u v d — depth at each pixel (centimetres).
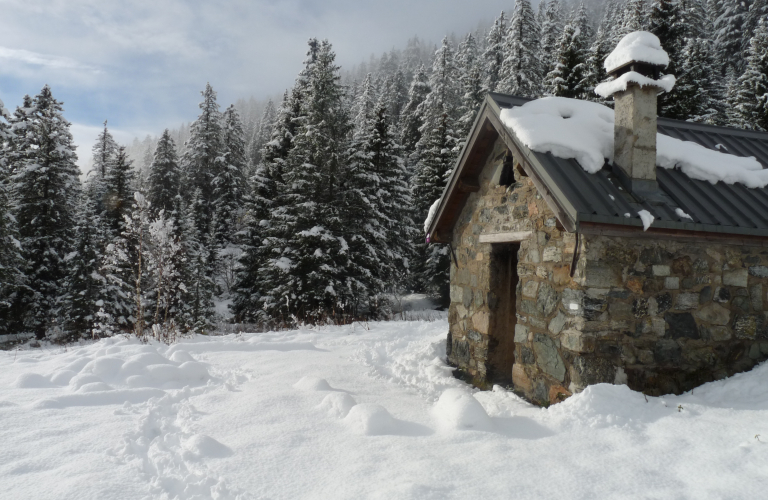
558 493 275
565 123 517
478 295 660
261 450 348
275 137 2684
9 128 2081
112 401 488
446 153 2481
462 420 394
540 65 2838
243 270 2416
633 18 2656
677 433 344
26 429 391
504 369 628
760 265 497
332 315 1565
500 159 612
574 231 401
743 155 616
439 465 313
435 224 737
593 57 2338
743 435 328
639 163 464
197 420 427
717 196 495
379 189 2127
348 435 380
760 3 3528
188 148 4391
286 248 1847
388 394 536
